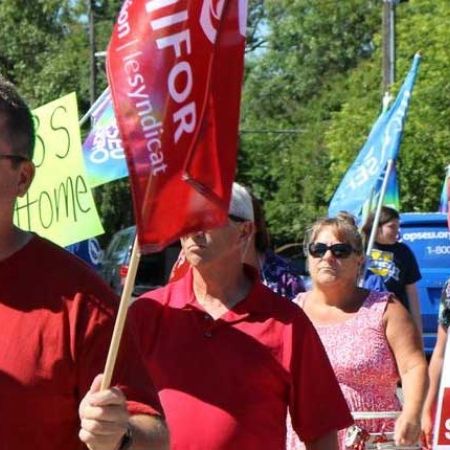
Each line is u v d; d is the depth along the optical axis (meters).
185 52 4.10
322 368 5.68
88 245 11.68
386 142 11.66
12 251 4.02
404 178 34.69
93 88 44.28
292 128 58.84
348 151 41.09
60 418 3.94
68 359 3.93
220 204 4.14
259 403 5.60
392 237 12.55
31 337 3.91
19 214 8.55
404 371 7.34
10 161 3.99
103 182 9.45
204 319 5.73
